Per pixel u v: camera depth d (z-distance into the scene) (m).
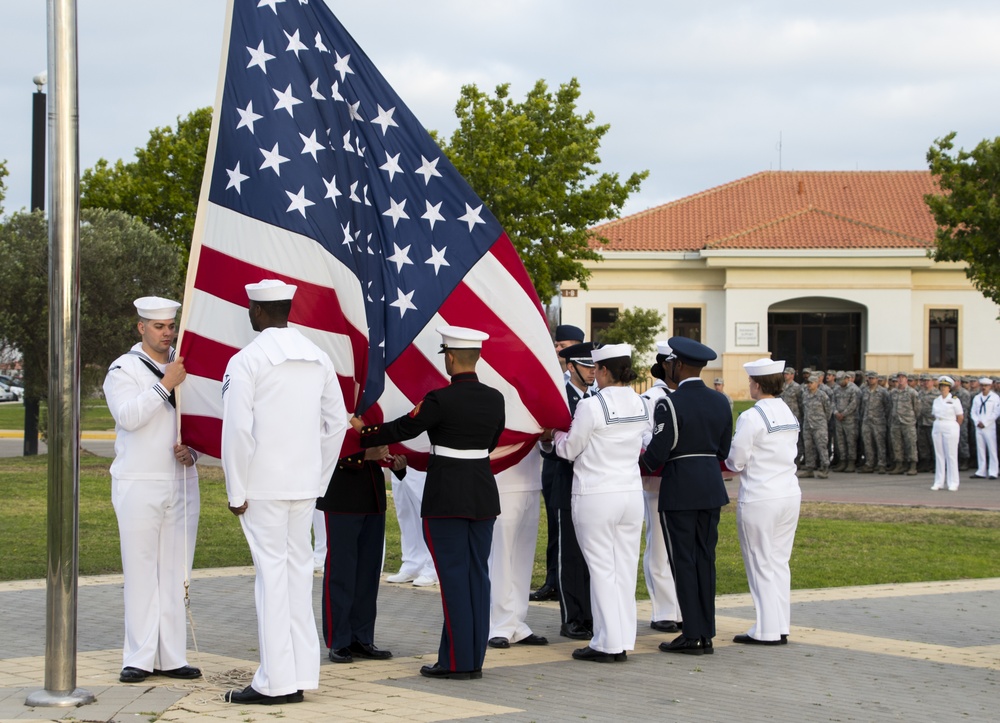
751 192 50.91
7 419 37.00
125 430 6.55
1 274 21.91
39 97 23.22
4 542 12.27
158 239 24.33
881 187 50.78
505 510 8.14
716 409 8.16
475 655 6.98
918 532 14.81
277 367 6.18
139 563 6.56
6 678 6.54
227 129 6.98
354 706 6.08
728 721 6.02
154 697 6.08
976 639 8.72
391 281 7.92
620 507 7.66
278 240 6.96
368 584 7.68
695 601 7.95
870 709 6.43
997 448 23.03
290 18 7.34
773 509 8.28
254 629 8.41
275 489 6.13
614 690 6.74
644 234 47.69
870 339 45.09
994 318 45.22
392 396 7.86
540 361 8.16
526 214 28.98
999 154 31.97
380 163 7.96
